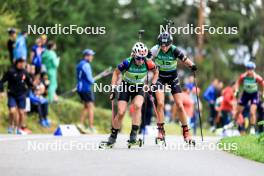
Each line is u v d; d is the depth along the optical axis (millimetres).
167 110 76688
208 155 29750
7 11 62438
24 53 50062
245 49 113625
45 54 53188
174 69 33562
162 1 121938
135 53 31547
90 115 49375
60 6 78812
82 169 24203
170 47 33219
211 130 60531
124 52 107062
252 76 49375
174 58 33344
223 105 57156
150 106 49656
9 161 26125
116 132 32312
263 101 54406
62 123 58969
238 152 30688
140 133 49000
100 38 105250
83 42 97688
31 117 53281
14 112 46188
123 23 118000
